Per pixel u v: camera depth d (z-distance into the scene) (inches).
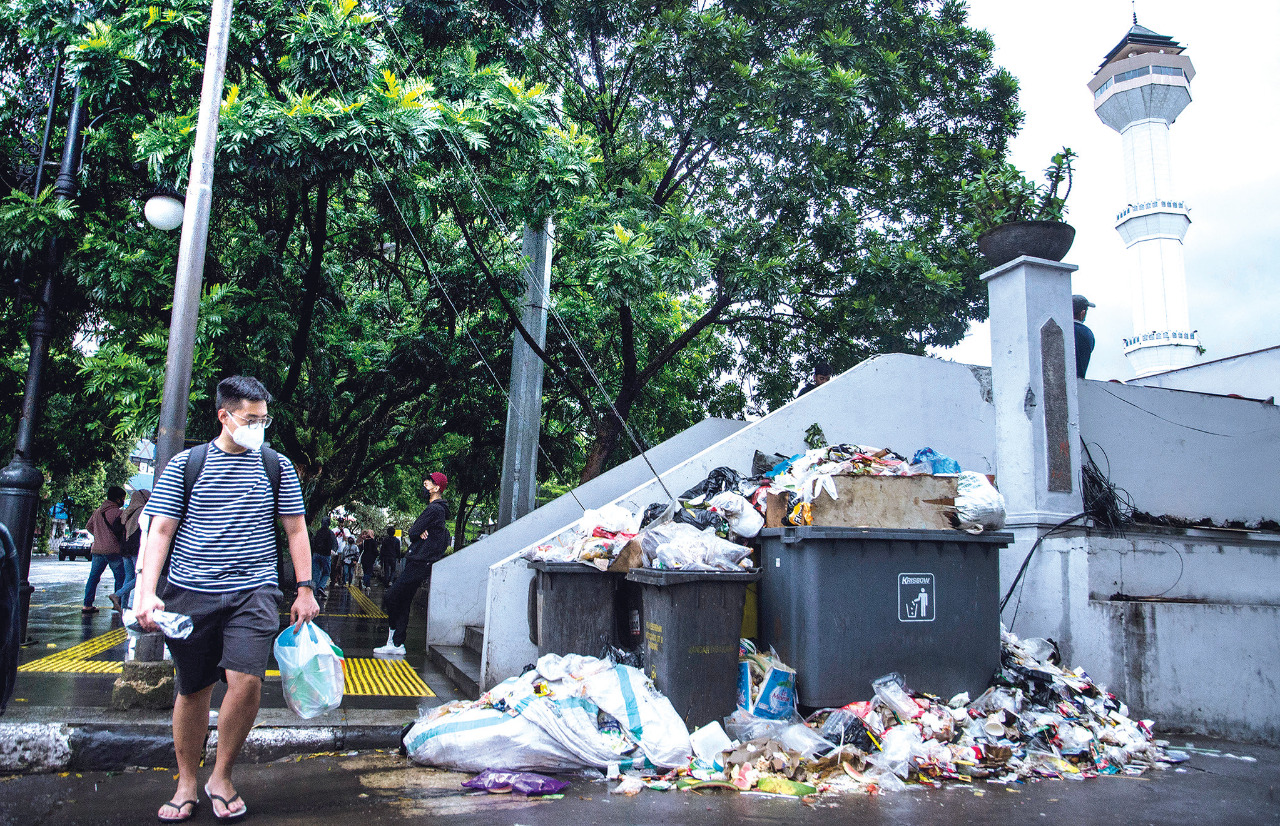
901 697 184.5
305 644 139.3
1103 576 226.7
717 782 158.7
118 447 495.8
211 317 353.1
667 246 425.1
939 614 196.9
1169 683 216.4
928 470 218.7
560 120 484.7
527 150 366.0
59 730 160.6
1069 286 275.6
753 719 182.4
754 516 207.2
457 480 685.3
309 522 568.7
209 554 131.1
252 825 128.8
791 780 160.9
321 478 545.0
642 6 468.4
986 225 285.7
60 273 324.2
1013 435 265.6
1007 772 172.7
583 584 208.5
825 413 287.0
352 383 563.2
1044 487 257.0
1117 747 189.2
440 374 549.3
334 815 134.6
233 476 134.3
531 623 226.4
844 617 189.3
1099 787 167.0
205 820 130.3
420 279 596.1
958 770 169.6
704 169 502.9
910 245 487.5
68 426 453.4
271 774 159.5
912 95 520.4
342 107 312.3
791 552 194.5
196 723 132.5
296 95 331.0
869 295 461.1
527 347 454.0
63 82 336.5
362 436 577.9
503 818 135.7
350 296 618.2
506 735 162.2
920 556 197.3
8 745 156.9
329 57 319.9
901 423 295.0
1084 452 296.4
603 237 405.4
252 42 334.3
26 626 280.7
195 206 197.3
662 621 183.3
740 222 479.5
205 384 370.6
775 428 280.7
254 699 129.4
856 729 175.5
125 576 373.7
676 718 175.0
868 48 480.4
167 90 335.9
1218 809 153.1
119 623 363.9
